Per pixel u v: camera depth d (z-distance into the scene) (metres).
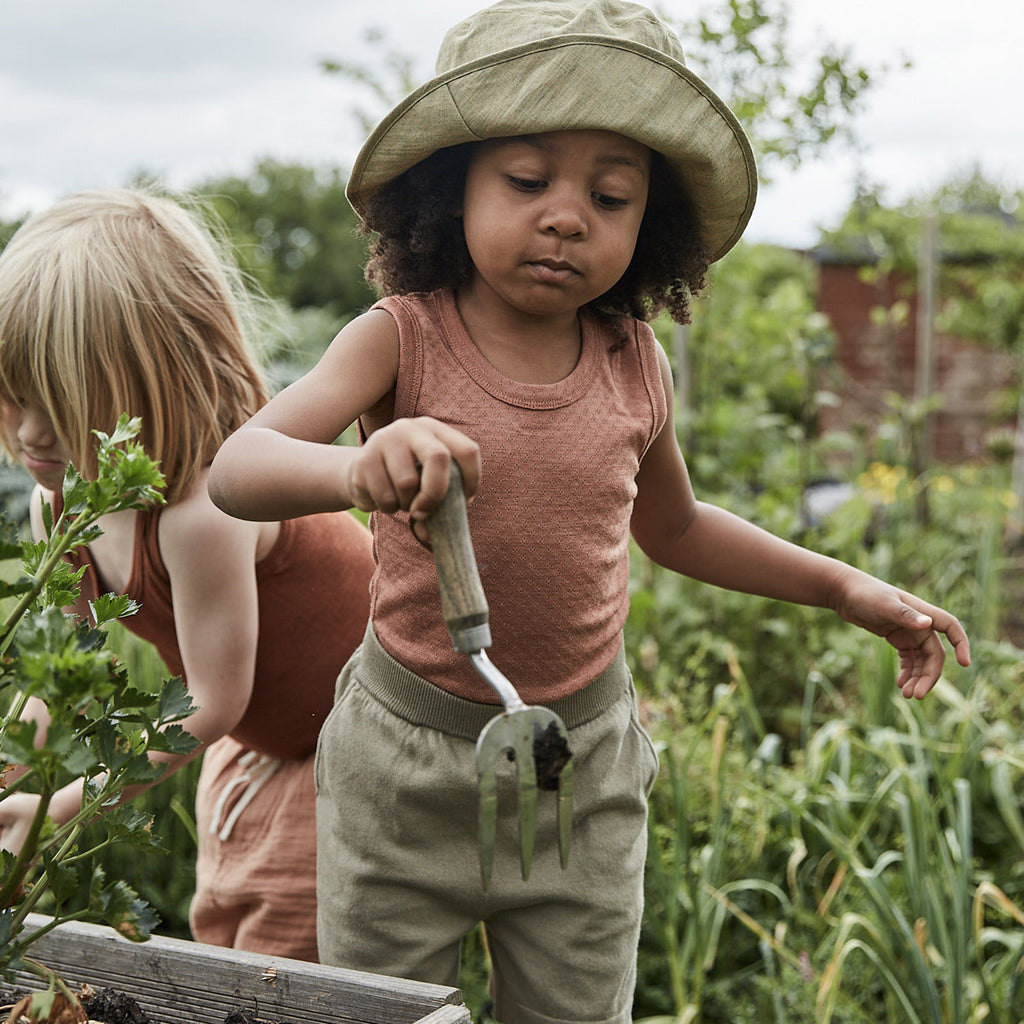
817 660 3.56
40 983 1.06
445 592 0.82
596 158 1.13
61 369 1.34
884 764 2.69
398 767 1.26
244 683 1.42
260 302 1.84
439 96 1.14
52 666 0.70
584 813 1.31
